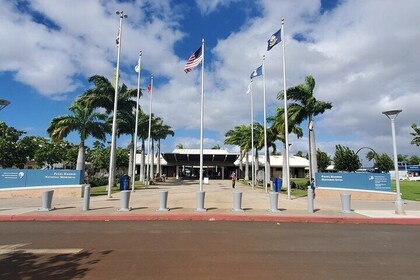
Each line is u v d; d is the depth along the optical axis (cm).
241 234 959
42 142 5316
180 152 6178
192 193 2459
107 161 5206
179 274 581
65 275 573
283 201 1911
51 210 1396
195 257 694
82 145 2967
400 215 1338
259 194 2516
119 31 2092
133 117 3409
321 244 838
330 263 662
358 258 704
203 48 1828
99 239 875
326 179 2247
